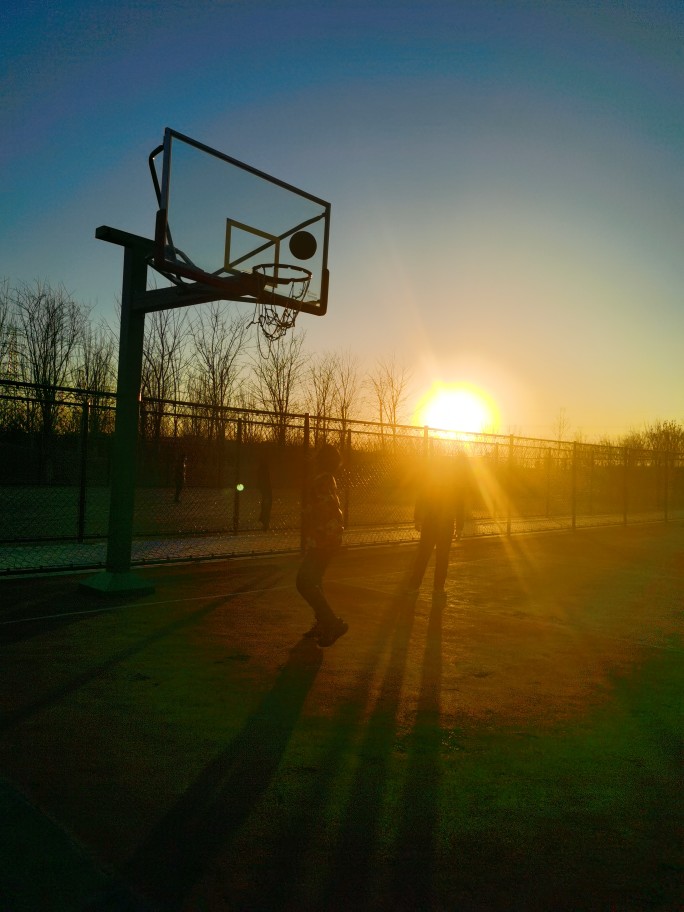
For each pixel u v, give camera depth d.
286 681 4.89
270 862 2.61
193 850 2.68
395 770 3.47
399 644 6.06
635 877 2.58
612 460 20.44
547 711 4.41
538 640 6.31
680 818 3.04
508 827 2.93
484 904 2.39
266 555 11.07
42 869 2.52
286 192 8.59
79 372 38.38
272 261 8.28
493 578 9.95
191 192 7.32
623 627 6.90
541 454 17.12
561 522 19.00
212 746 3.71
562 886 2.51
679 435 51.25
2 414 16.89
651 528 19.08
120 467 7.69
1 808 2.96
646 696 4.74
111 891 2.40
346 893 2.43
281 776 3.37
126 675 4.90
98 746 3.66
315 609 5.71
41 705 4.25
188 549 11.64
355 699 4.55
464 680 5.05
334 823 2.92
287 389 34.41
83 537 10.32
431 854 2.70
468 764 3.57
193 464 16.89
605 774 3.47
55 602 7.25
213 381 32.88
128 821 2.88
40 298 37.75
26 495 19.11
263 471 14.41
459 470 8.69
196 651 5.57
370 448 14.76
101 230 7.33
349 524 13.25
